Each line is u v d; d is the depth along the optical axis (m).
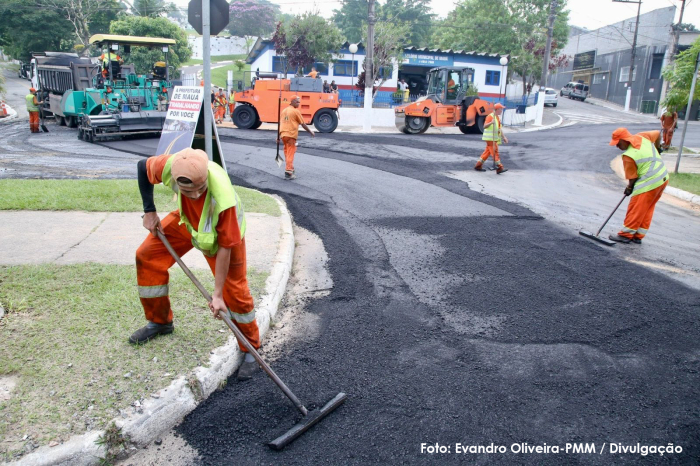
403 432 3.05
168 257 3.50
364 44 32.69
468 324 4.39
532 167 12.78
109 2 44.69
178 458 2.82
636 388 3.51
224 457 2.83
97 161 11.84
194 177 2.82
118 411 2.89
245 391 3.40
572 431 3.08
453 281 5.34
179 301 4.23
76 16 40.44
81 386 3.08
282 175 10.50
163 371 3.28
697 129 26.75
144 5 46.91
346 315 4.55
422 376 3.61
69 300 4.11
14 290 4.22
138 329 3.66
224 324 3.91
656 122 30.48
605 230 7.39
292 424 3.10
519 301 4.87
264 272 4.96
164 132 6.75
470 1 41.72
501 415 3.21
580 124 28.75
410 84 38.41
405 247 6.39
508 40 39.84
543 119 30.92
